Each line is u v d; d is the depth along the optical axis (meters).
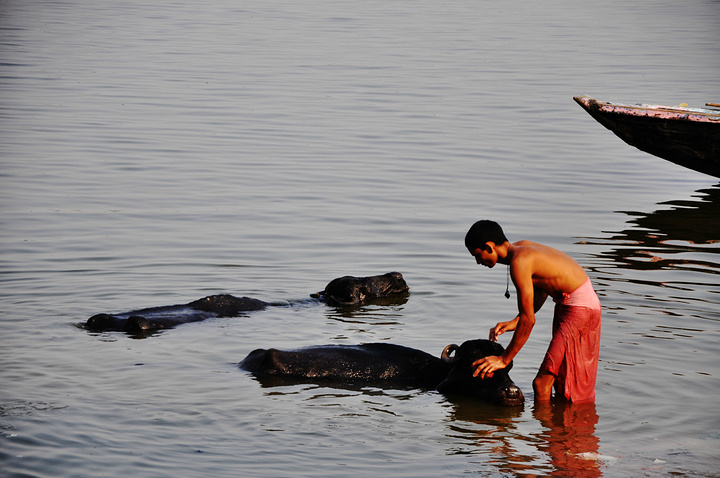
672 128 65.31
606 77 117.44
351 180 65.56
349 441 24.98
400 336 34.62
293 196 60.59
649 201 61.97
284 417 26.64
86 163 69.19
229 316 36.88
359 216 55.47
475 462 23.73
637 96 100.62
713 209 59.75
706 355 31.98
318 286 41.62
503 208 58.25
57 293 39.09
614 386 29.34
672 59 137.00
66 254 45.72
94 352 31.84
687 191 65.75
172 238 49.69
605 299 38.91
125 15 198.12
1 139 76.69
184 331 34.78
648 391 28.91
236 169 68.50
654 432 25.88
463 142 80.00
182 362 31.25
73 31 164.00
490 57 138.88
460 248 48.31
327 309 38.25
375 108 95.81
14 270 42.50
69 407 26.55
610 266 44.88
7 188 60.81
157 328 34.69
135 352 32.03
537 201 60.56
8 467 22.41
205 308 36.91
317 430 25.73
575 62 133.62
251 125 85.94
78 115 88.62
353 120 89.06
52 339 33.09
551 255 28.28
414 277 43.03
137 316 34.38
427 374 30.69
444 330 35.34
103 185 62.59
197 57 133.75
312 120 88.81
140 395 27.86
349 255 46.88
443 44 155.25
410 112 93.81
